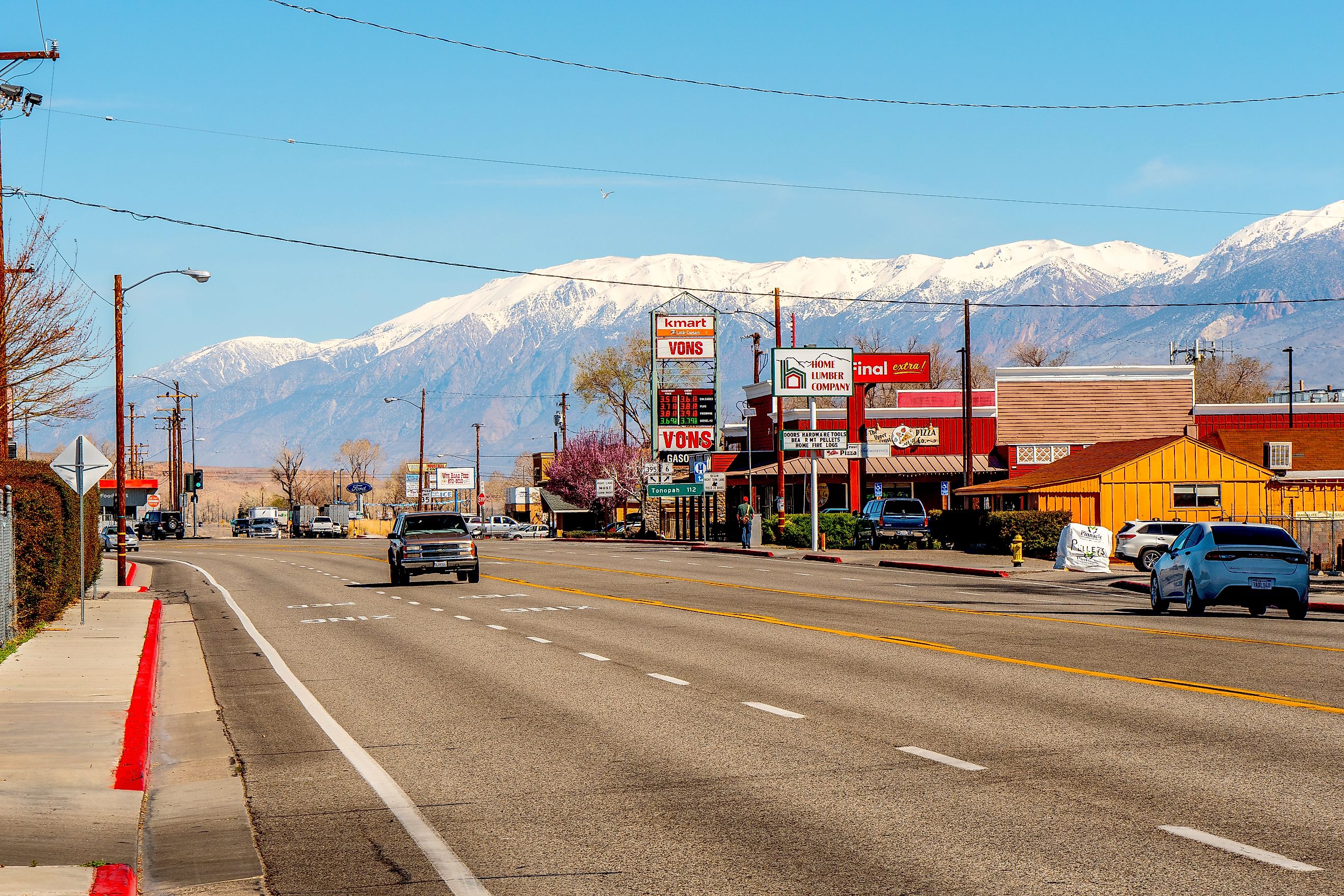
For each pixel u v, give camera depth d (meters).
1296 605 37.19
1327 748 16.53
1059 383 115.31
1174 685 22.48
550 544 116.06
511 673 26.28
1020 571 60.94
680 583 55.75
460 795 15.03
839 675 24.67
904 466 112.38
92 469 40.66
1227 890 10.62
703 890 11.06
